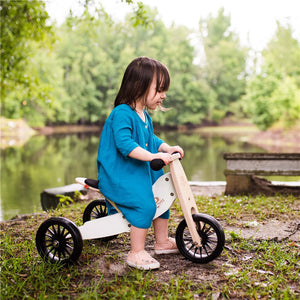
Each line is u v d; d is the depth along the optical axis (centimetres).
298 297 183
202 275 211
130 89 224
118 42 4622
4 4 660
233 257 238
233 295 188
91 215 299
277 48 3772
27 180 929
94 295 185
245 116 4919
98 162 226
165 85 227
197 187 565
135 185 215
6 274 213
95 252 246
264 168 468
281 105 2570
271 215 343
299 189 482
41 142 2506
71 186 539
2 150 1881
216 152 1683
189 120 4441
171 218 338
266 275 209
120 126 217
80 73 4519
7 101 3203
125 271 218
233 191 478
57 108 3844
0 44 718
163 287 194
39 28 695
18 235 304
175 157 223
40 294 187
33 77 815
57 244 229
